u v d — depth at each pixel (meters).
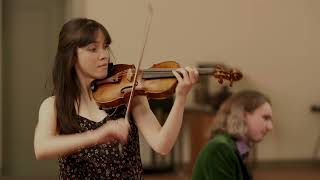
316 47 8.86
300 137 8.91
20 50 8.02
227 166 2.73
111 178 2.11
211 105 7.77
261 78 8.73
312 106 8.85
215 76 2.26
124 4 8.27
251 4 8.69
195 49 8.52
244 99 2.82
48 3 8.08
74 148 1.82
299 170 8.38
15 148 8.07
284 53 8.78
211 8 8.57
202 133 7.36
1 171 7.98
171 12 8.45
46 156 1.86
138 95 2.26
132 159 2.17
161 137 2.10
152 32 8.38
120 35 8.27
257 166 8.73
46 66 8.07
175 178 7.45
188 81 2.12
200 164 2.79
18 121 8.05
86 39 2.06
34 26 8.05
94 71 2.11
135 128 2.21
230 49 8.64
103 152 2.10
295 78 8.84
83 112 2.16
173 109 2.12
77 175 2.12
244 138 2.82
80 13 8.15
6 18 7.94
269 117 2.82
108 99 2.25
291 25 8.79
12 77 8.01
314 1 8.84
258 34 8.72
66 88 2.11
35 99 8.09
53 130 2.07
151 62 8.38
